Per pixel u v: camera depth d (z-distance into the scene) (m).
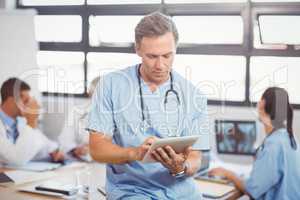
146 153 1.67
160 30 1.77
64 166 2.63
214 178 2.52
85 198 2.02
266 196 2.63
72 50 3.54
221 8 3.22
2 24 3.60
